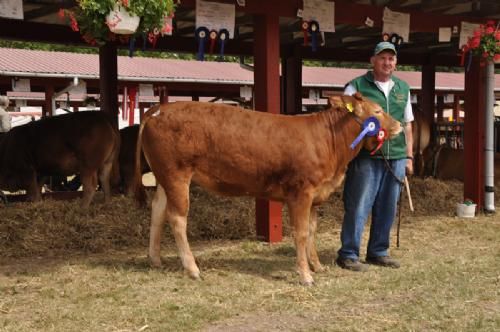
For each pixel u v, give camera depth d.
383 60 5.41
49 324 4.04
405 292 4.80
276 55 6.68
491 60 8.07
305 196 5.04
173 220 5.19
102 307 4.38
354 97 5.12
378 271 5.48
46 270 5.50
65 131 8.10
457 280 5.12
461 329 3.96
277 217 6.72
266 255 6.11
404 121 5.71
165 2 4.68
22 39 9.39
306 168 5.00
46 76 14.88
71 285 4.95
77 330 3.94
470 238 7.01
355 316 4.23
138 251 6.35
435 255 6.14
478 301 4.57
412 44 11.92
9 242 6.43
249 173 5.07
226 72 18.80
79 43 9.90
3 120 10.34
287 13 6.74
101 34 4.72
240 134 5.03
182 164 5.10
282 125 5.08
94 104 18.64
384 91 5.51
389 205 5.64
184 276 5.20
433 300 4.57
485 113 8.58
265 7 6.59
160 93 17.27
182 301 4.52
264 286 4.96
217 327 4.03
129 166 9.71
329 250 6.37
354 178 5.50
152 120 5.14
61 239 6.61
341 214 8.21
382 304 4.51
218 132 5.04
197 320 4.12
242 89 18.02
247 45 11.54
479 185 8.61
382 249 5.73
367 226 7.80
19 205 7.47
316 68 23.14
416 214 8.52
